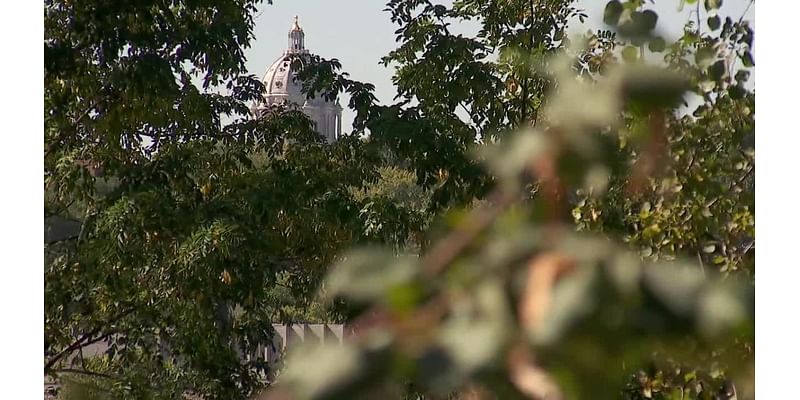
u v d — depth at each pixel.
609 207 11.80
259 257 24.92
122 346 29.12
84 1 24.52
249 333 28.44
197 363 25.92
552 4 24.48
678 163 11.50
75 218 27.39
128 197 24.16
